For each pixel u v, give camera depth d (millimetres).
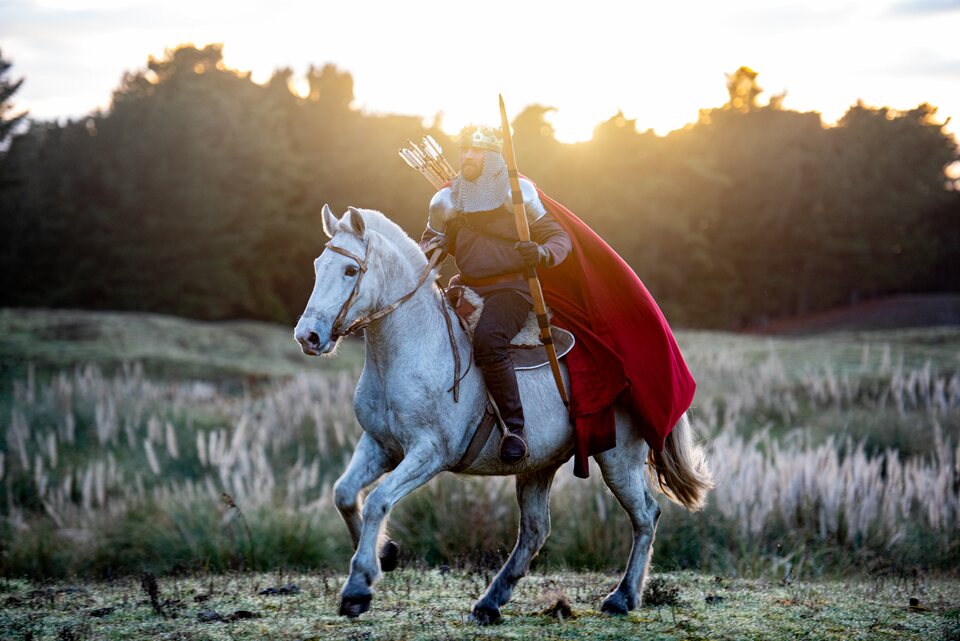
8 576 8266
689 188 58938
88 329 26281
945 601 6062
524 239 5020
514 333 5164
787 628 5090
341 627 4871
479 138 5191
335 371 25938
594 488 9055
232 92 56906
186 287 49750
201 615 5191
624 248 56562
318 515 9422
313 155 57969
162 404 15641
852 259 60375
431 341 4977
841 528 8727
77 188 48531
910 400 15234
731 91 68625
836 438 13602
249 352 27984
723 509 8703
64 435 13461
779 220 60062
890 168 63219
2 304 46031
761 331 55000
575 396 5270
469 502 8922
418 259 5145
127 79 59719
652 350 5500
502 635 4758
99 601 5832
